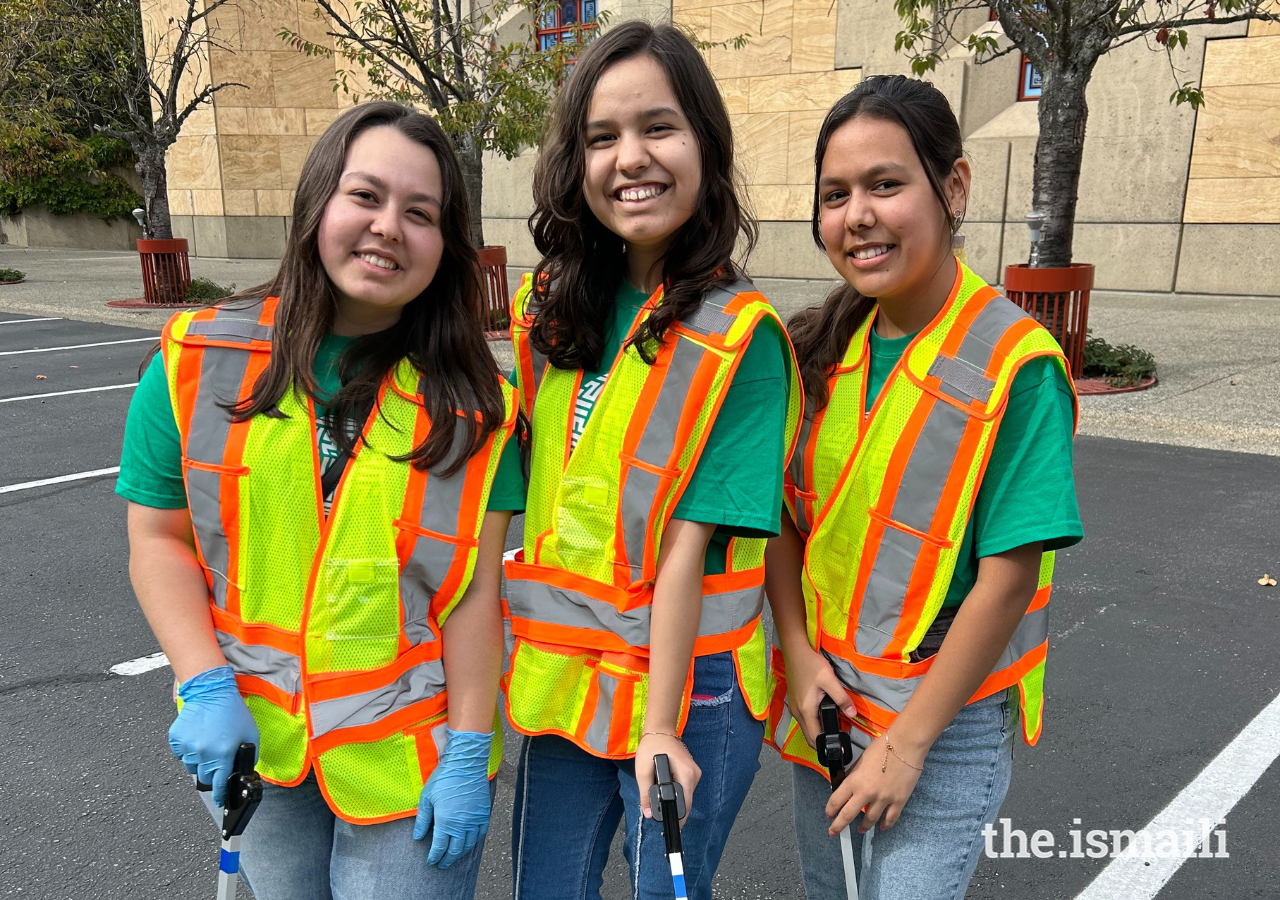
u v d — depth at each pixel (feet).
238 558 5.22
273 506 5.15
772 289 50.49
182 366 5.17
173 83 49.93
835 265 5.49
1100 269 46.91
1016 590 5.08
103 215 97.25
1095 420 24.54
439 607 5.45
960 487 5.14
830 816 5.51
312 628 5.17
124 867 9.03
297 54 74.18
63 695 12.07
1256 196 42.68
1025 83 49.11
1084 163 46.42
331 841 5.65
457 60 35.86
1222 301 43.42
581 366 5.80
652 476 5.33
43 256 87.15
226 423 5.14
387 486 5.17
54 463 22.65
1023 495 4.98
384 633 5.22
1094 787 10.05
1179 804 9.76
